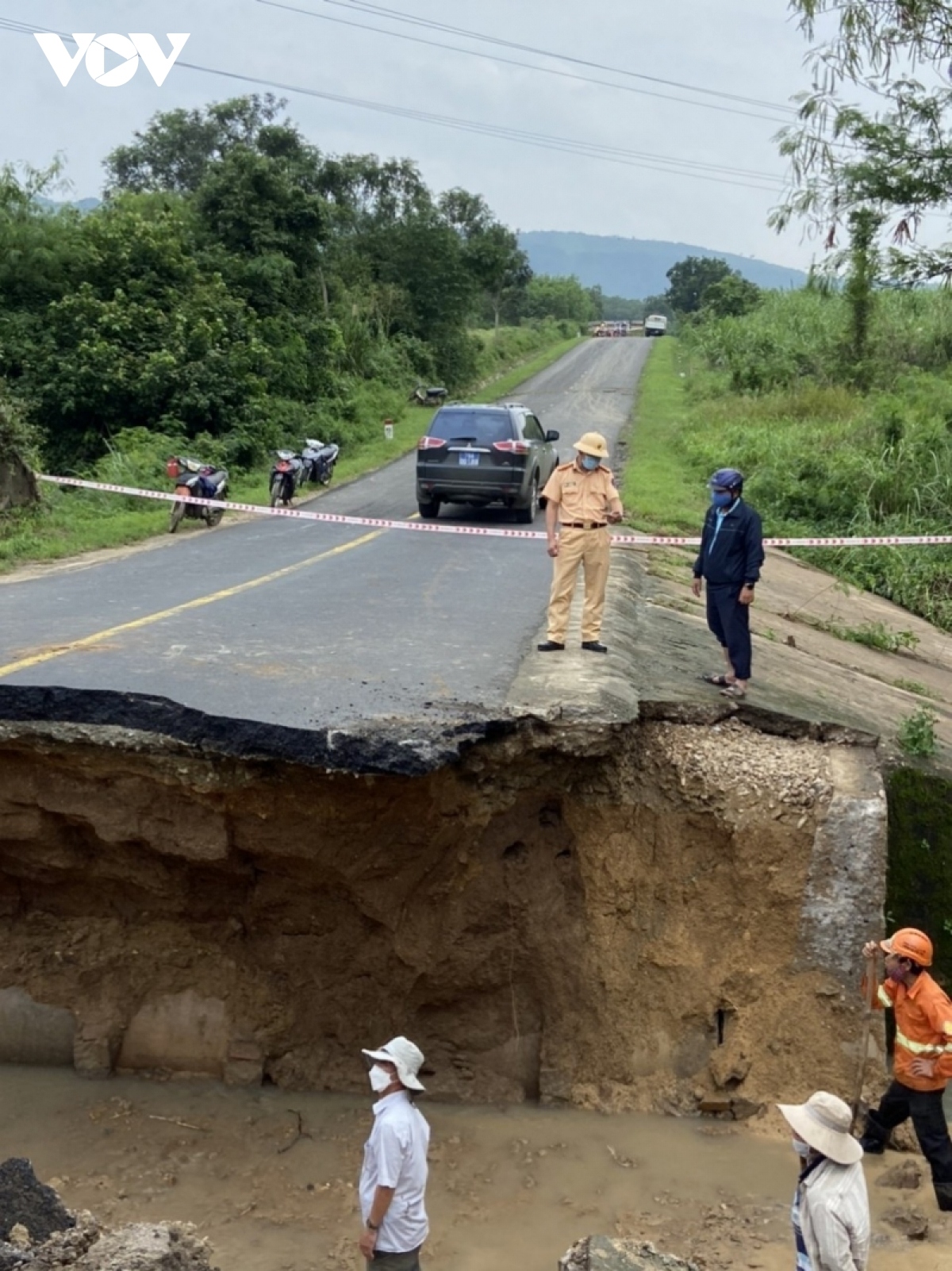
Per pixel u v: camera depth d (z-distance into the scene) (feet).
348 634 30.53
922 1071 20.62
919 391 95.71
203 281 91.25
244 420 82.12
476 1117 23.65
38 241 84.17
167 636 29.43
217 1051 24.43
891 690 38.09
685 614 39.37
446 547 48.75
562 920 24.67
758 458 76.18
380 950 23.99
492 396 144.25
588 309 315.78
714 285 211.61
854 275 50.70
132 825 22.56
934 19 42.65
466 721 21.89
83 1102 23.43
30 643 28.02
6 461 54.60
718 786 24.97
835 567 58.75
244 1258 18.89
